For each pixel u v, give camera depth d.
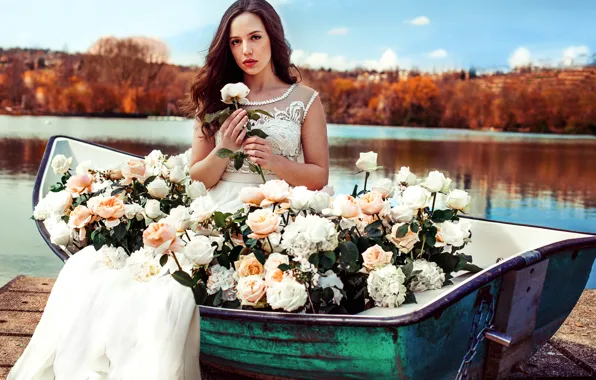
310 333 1.50
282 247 1.70
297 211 1.84
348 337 1.47
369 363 1.49
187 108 2.56
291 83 2.52
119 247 1.92
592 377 2.16
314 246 1.67
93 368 1.76
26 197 5.06
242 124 2.18
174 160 2.44
